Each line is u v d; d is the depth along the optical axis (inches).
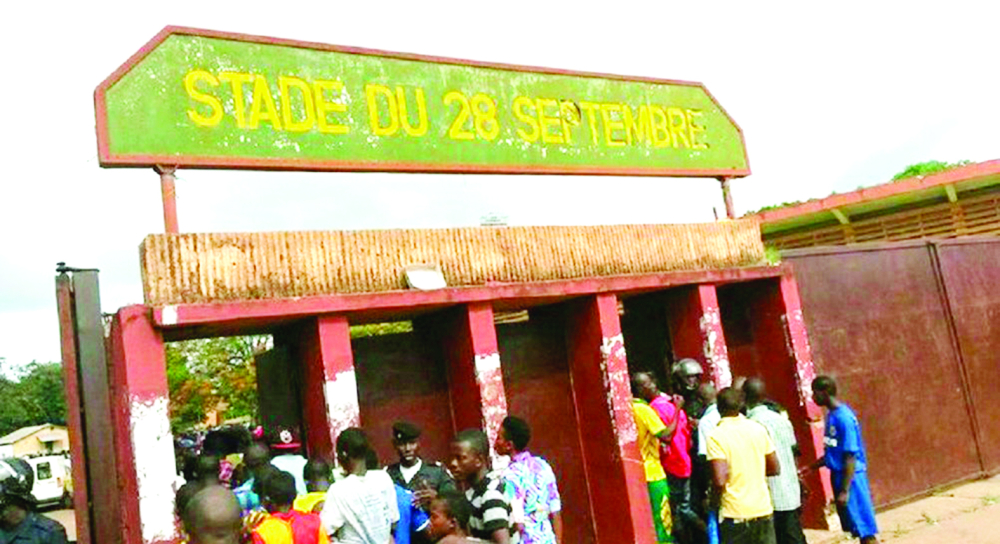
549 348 281.0
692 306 296.8
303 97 235.0
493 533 164.4
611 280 269.3
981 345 382.3
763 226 524.7
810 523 303.9
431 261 237.0
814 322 324.2
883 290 352.2
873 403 332.2
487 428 234.4
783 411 246.2
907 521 300.4
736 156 344.5
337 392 209.9
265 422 241.4
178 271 194.7
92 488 185.6
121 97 205.3
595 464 271.4
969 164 429.1
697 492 258.5
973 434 363.3
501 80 279.9
